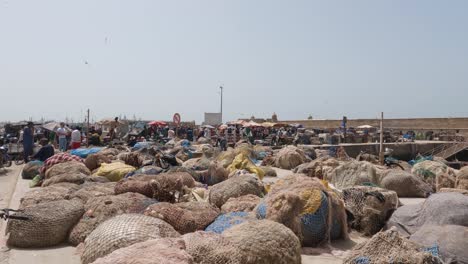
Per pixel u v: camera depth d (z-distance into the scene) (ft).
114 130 95.45
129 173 39.11
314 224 21.65
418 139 150.20
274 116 225.56
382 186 38.81
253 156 71.72
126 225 18.72
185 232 21.38
